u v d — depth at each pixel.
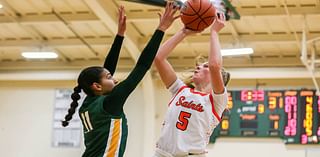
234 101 11.83
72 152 12.62
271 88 11.96
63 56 12.72
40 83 13.25
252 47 11.36
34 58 12.50
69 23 10.77
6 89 13.38
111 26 10.18
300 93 11.46
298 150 11.32
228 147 11.74
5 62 13.26
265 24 10.41
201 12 3.67
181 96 3.60
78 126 12.70
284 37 10.78
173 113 3.56
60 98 13.06
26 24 10.88
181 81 3.77
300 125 11.34
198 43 11.28
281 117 11.50
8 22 10.80
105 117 3.16
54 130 12.88
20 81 13.34
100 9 9.60
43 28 11.27
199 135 3.48
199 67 3.78
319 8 9.53
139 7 10.10
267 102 11.62
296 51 11.55
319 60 10.76
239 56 12.03
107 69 3.66
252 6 9.78
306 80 11.85
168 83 3.75
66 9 10.41
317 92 10.63
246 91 11.80
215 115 3.53
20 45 11.92
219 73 3.45
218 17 3.67
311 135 11.24
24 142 12.99
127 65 12.49
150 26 10.85
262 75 11.80
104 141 3.14
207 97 3.54
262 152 11.53
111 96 3.15
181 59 12.36
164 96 12.54
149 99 12.28
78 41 11.69
